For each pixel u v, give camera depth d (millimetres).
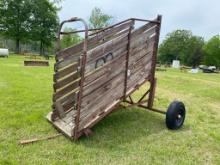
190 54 98812
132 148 4938
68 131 5199
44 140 5023
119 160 4441
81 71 4730
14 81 11594
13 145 4715
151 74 6547
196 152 5020
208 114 8047
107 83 5320
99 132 5605
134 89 6066
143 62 6215
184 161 4578
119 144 5074
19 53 57062
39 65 23234
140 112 7332
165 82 16953
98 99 5211
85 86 4871
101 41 5391
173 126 6078
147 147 5031
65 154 4516
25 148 4641
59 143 4926
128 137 5461
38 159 4273
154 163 4422
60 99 5789
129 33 5617
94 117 5238
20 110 6906
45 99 8250
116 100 5652
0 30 55875
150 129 6051
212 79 25656
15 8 55625
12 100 7891
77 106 4867
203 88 14680
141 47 6043
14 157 4281
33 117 6293
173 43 104438
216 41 89625
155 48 6457
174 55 104562
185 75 28516
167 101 9570
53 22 59438
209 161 4680
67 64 5707
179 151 4957
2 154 4359
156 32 6371
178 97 10844
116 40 5332
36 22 58344
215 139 5750
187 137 5738
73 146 4820
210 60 90250
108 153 4656
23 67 20078
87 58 4777
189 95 11672
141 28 5922
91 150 4719
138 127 6113
